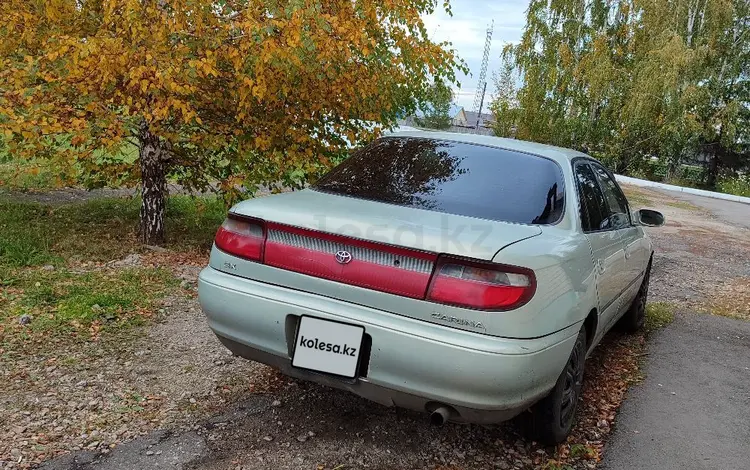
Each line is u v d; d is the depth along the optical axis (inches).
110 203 333.4
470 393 96.0
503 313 95.6
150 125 218.2
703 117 1509.6
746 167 1679.4
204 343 161.0
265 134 241.6
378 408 133.0
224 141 236.8
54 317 165.8
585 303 118.4
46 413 118.2
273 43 199.8
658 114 1370.6
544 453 120.5
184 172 280.8
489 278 96.3
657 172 1561.3
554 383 109.4
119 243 249.9
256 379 141.9
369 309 102.0
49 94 215.0
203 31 214.5
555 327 104.0
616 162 1469.0
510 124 1441.9
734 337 214.8
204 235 285.6
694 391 160.1
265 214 112.4
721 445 129.7
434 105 298.7
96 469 101.4
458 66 270.4
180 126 248.5
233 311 111.3
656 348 194.5
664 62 1291.8
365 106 254.4
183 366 145.8
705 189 1542.8
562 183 130.8
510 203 121.1
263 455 110.4
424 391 98.3
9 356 141.5
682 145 1456.7
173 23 202.7
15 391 125.6
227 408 127.2
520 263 98.3
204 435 115.7
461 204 119.9
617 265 149.0
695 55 1349.7
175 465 104.7
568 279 110.2
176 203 351.3
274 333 108.0
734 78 1529.3
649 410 145.1
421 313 98.4
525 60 1387.8
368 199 123.5
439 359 95.7
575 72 1336.1
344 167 140.6
